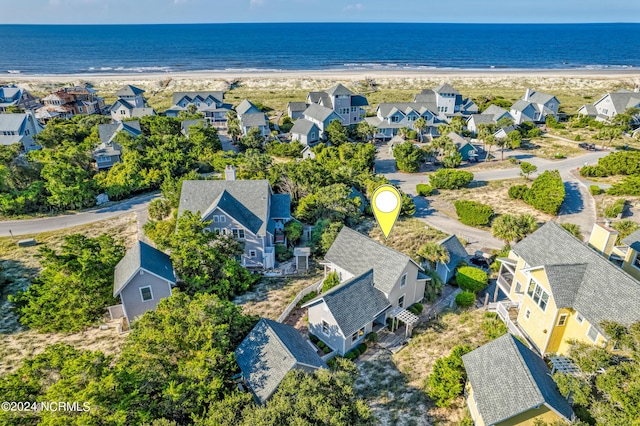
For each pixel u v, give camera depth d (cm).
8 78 16475
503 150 7788
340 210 4841
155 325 2505
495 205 5625
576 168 6825
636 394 1772
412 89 15050
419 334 3170
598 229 3133
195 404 2119
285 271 4153
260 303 3609
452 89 10400
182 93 11419
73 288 3256
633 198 5444
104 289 3347
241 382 2475
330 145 8600
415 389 2625
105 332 3247
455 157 7131
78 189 5559
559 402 2059
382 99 13012
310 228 4828
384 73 18062
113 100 13312
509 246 4150
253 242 4103
